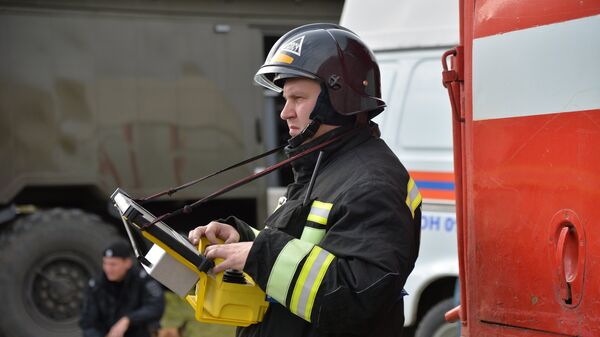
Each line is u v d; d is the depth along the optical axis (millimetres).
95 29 10117
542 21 2758
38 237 9719
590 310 2572
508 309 2881
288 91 3307
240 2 10656
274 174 10938
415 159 7234
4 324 9602
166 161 10367
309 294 2922
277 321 3207
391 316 3221
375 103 3336
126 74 10219
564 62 2678
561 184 2680
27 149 9859
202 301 3188
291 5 10844
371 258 2896
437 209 7098
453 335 6949
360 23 7750
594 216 2559
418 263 7121
